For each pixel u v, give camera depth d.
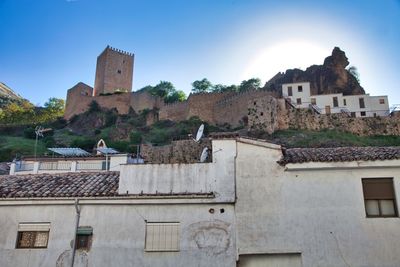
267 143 14.68
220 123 76.62
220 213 13.95
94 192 14.54
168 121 85.56
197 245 13.59
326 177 14.09
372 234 13.22
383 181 13.98
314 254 13.19
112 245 13.85
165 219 14.02
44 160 29.91
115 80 105.38
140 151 54.56
